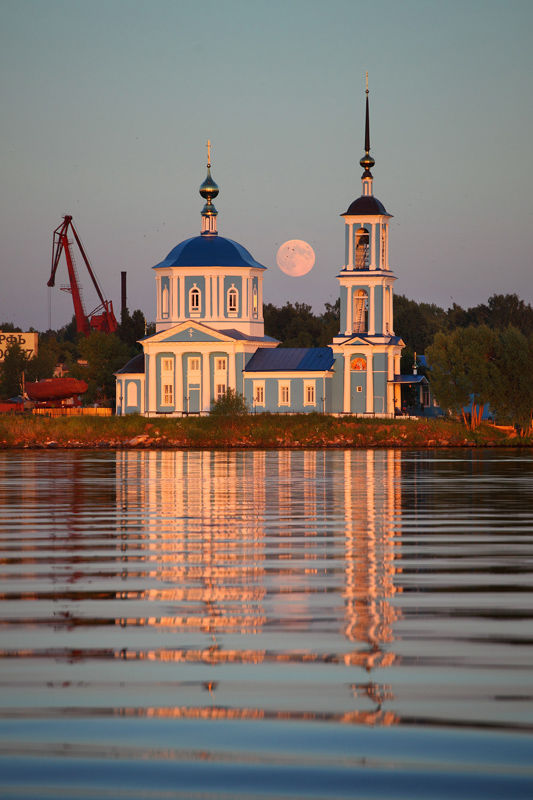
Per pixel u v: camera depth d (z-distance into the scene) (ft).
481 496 486.38
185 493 511.81
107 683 162.20
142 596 230.07
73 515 405.80
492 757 133.90
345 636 190.90
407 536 335.26
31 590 237.66
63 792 124.47
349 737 140.15
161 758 133.69
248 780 127.54
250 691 158.20
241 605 219.61
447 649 181.16
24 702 153.38
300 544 316.19
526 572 260.83
